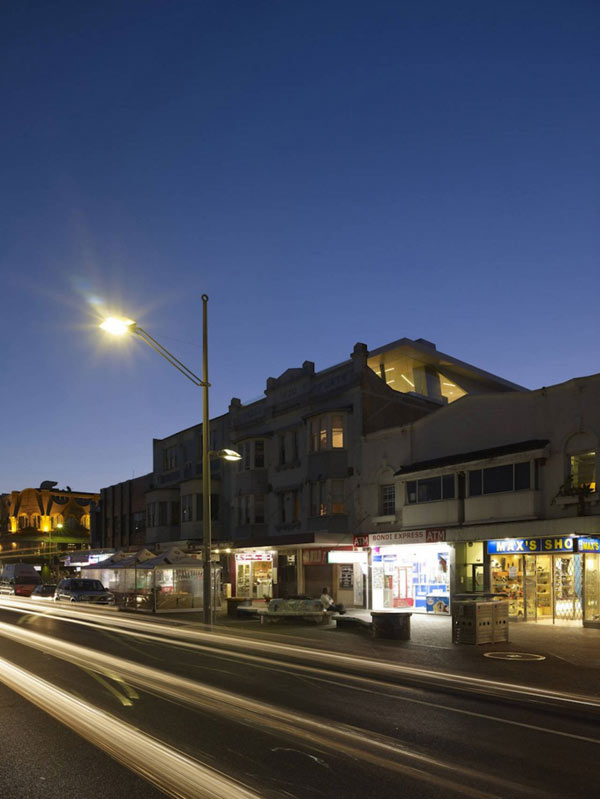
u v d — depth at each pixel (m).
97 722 8.98
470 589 27.59
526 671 13.59
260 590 39.16
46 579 68.50
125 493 59.31
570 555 23.59
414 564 29.67
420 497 30.73
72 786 6.39
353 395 35.88
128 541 58.16
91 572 53.78
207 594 23.08
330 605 27.45
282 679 12.46
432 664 14.58
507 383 46.62
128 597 34.56
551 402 26.22
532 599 24.61
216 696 10.77
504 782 6.50
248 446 42.00
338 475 35.69
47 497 84.31
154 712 9.57
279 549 37.19
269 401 42.00
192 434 49.69
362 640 19.55
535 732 8.47
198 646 17.91
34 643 18.48
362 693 11.07
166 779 6.56
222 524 44.88
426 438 31.72
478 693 11.14
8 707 9.96
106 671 13.39
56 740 8.07
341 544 33.53
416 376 41.97
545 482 25.92
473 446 29.34
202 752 7.52
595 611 23.00
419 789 6.29
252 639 19.81
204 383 24.02
